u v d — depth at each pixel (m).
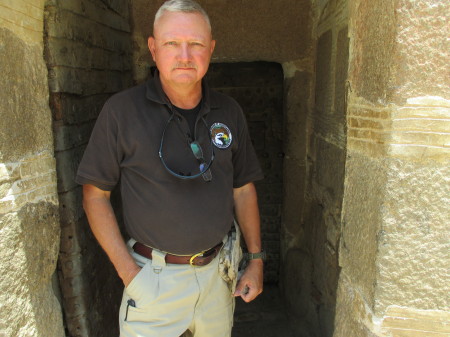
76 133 1.59
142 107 1.27
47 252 1.31
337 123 1.81
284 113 2.53
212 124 1.34
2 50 1.09
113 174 1.30
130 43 2.32
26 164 1.19
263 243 2.94
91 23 1.77
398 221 1.06
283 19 2.24
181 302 1.32
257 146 2.81
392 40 1.00
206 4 2.21
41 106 1.30
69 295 1.55
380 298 1.10
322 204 2.08
